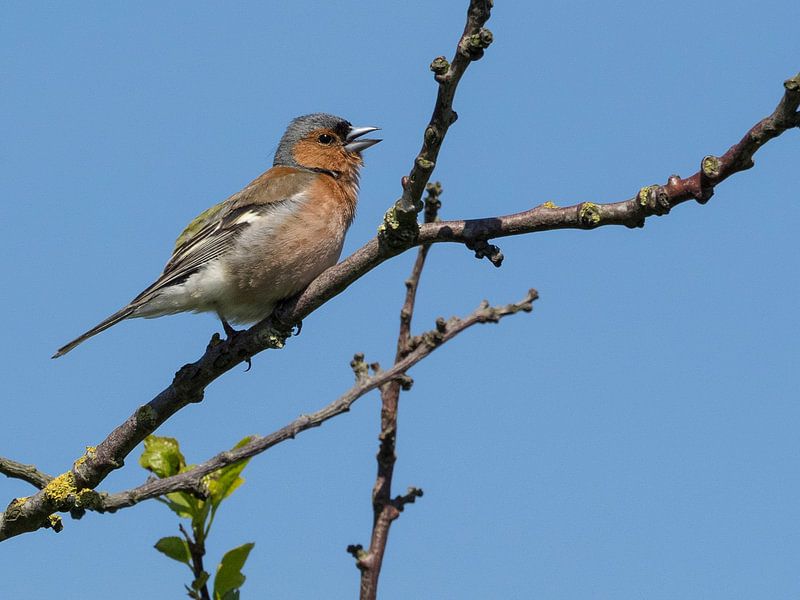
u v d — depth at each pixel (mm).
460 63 6844
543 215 7680
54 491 8227
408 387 6438
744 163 6828
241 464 7762
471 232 7859
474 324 6309
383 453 7684
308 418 6426
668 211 7203
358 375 7461
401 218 7945
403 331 8102
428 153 7402
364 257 8703
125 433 8602
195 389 9078
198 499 7504
